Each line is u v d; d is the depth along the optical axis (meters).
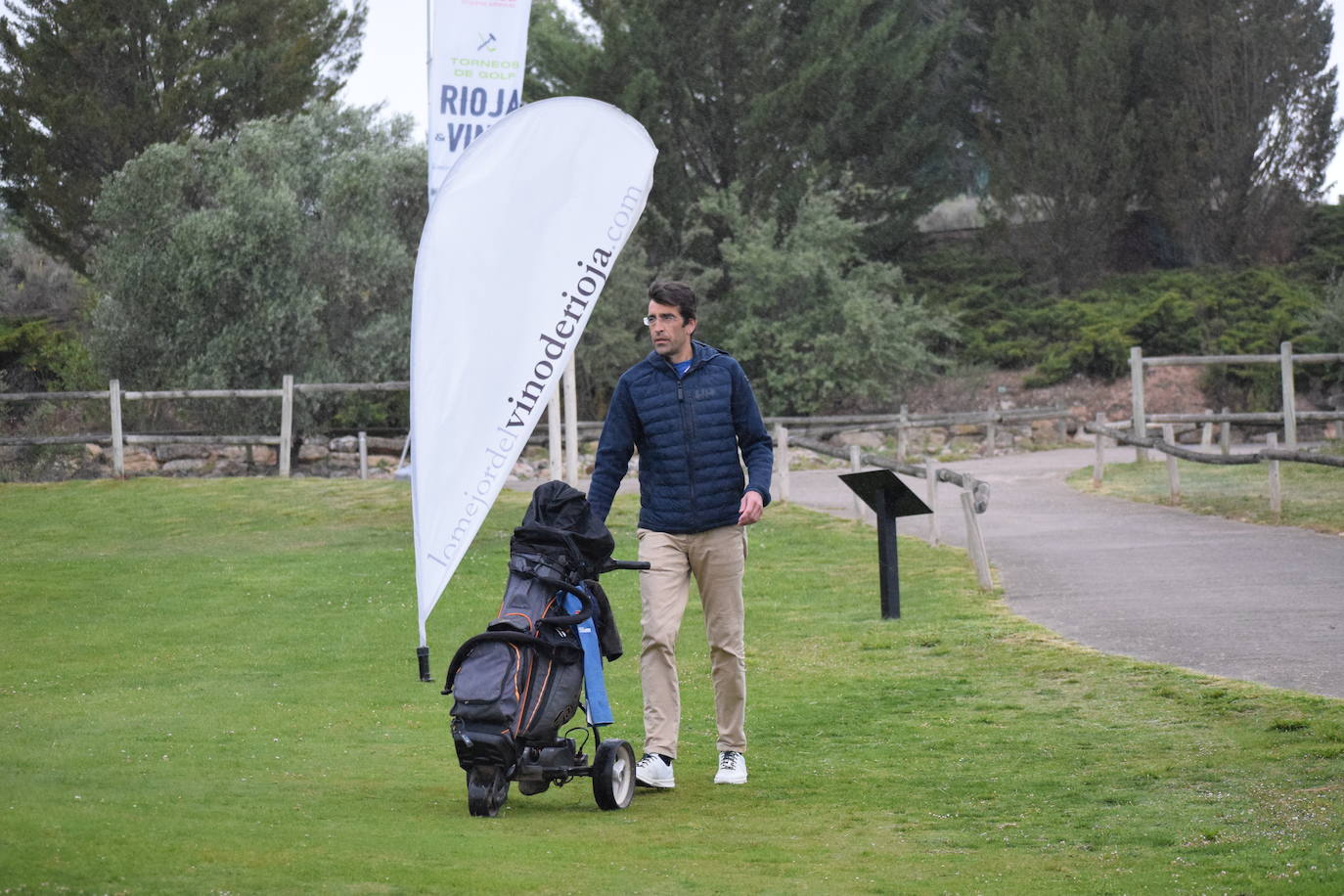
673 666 7.09
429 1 15.92
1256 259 42.62
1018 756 7.49
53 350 36.25
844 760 7.64
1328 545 14.79
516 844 5.41
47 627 13.19
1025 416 34.88
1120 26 42.38
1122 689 8.96
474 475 8.44
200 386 30.62
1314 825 5.66
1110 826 5.91
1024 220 43.66
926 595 13.60
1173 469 19.70
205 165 33.75
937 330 38.19
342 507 21.64
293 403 31.19
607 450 7.32
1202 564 13.93
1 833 4.64
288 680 10.74
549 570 6.45
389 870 4.64
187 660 11.59
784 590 14.70
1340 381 37.25
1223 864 5.18
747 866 5.22
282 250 31.72
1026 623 11.52
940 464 30.95
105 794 6.03
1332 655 9.34
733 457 7.19
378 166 33.12
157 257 32.41
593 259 8.62
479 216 8.54
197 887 4.10
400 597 14.84
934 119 45.47
